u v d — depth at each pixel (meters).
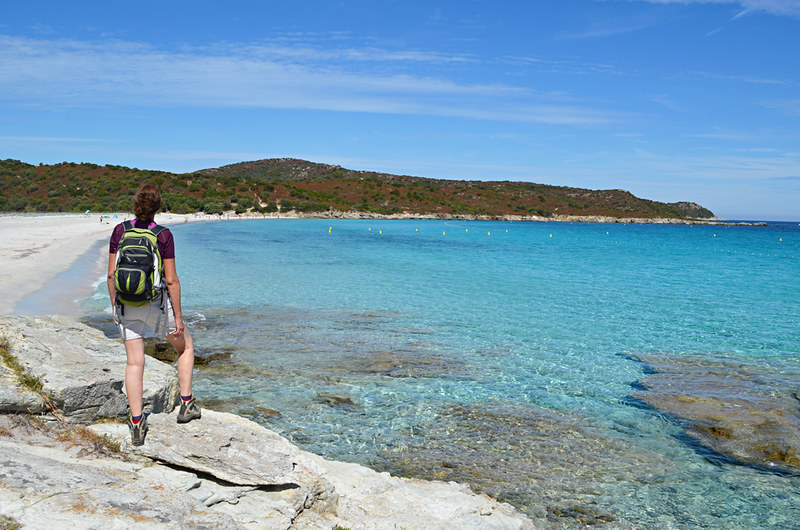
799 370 11.43
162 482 4.00
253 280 23.78
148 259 4.07
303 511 4.56
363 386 10.01
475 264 34.66
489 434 8.04
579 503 6.27
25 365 4.87
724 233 117.44
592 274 30.06
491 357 12.16
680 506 6.25
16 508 3.01
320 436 7.82
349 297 19.86
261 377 10.38
